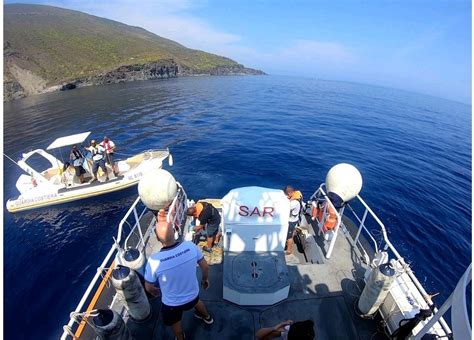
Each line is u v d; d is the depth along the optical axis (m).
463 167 19.39
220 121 29.69
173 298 3.45
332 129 27.84
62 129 27.34
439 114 50.41
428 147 24.02
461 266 9.85
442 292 8.80
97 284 9.27
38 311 8.40
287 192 6.11
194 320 4.62
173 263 3.28
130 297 4.15
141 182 5.90
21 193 15.15
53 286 9.26
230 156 18.84
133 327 4.51
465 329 1.89
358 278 5.47
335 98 57.00
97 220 13.08
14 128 28.14
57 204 14.28
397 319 4.23
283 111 36.53
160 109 36.25
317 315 4.76
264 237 5.38
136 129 26.80
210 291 5.16
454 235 11.38
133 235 6.37
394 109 48.41
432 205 13.55
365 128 29.44
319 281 5.37
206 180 15.43
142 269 4.77
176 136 24.22
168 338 4.37
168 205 6.05
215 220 5.89
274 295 4.77
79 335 3.90
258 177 15.86
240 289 4.71
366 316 4.69
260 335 3.26
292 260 6.37
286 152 19.84
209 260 5.91
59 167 14.85
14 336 7.70
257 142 22.20
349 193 6.36
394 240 10.84
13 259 10.53
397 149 22.48
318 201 7.04
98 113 34.12
